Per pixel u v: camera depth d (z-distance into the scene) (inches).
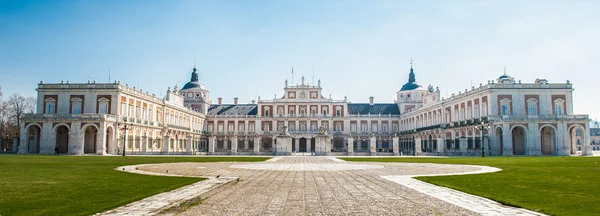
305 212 558.3
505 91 3105.3
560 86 3137.3
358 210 572.4
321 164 1674.5
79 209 563.8
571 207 576.4
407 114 5007.4
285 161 1968.5
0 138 3198.8
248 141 5167.3
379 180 959.6
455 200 652.7
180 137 4394.7
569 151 2942.9
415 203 626.8
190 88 5329.7
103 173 1097.4
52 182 864.3
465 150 3152.1
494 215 535.2
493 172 1141.7
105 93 3223.4
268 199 668.7
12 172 1085.1
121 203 611.8
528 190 745.6
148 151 3486.7
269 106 5211.6
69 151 2962.6
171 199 661.9
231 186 840.9
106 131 3058.6
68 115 2992.1
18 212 538.9
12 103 4025.6
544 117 2918.3
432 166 1494.8
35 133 3169.3
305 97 5211.6
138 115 3516.2
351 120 5196.9
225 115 5255.9
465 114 3533.5
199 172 1193.4
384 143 5182.1
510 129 2896.2
